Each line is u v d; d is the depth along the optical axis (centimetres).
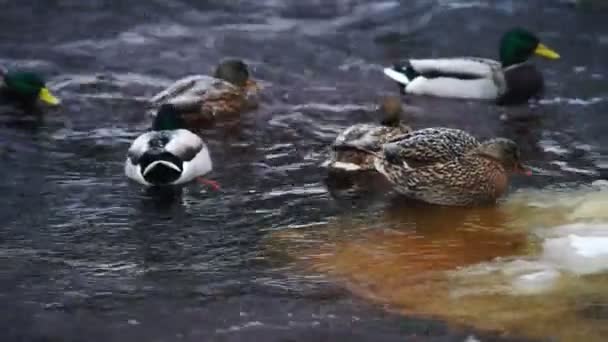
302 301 1098
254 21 2228
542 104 1819
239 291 1122
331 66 2002
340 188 1430
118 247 1241
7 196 1394
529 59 2019
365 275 1159
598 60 2016
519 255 1202
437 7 2267
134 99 1822
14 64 1972
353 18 2242
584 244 1210
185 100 1694
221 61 1905
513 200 1376
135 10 2267
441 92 1853
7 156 1541
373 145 1465
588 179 1455
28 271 1171
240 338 1017
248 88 1795
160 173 1423
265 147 1600
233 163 1529
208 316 1064
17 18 2208
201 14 2264
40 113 1742
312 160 1540
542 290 1111
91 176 1475
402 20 2228
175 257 1213
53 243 1252
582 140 1631
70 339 1019
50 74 1930
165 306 1087
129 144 1611
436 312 1070
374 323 1047
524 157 1552
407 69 1884
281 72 1961
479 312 1068
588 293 1102
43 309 1080
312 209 1356
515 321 1048
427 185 1349
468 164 1336
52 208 1358
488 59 1986
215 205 1372
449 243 1242
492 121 1738
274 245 1244
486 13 2238
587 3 2261
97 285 1138
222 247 1241
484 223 1302
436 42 2133
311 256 1211
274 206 1367
